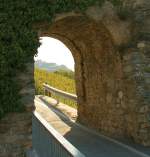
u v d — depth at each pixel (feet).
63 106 67.92
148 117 37.68
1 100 32.14
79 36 47.75
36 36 33.96
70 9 36.29
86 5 37.06
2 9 33.17
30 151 23.80
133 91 38.40
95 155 34.45
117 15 38.65
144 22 39.06
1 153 31.96
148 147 36.99
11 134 32.42
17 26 33.35
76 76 55.42
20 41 33.19
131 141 39.24
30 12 34.14
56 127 50.75
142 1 39.17
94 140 42.06
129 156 33.65
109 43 41.52
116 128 42.29
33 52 33.58
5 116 32.32
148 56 38.58
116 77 41.73
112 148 37.35
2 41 32.53
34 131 26.86
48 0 35.14
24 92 33.12
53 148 18.71
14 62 32.65
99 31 41.19
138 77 38.09
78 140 42.29
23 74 33.17
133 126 38.63
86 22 40.37
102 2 37.96
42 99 79.36
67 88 100.53
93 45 46.55
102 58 45.09
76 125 52.37
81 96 53.42
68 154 15.84
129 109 39.24
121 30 38.96
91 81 49.39
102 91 45.78
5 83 32.30
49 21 35.29
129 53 38.93
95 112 48.47
